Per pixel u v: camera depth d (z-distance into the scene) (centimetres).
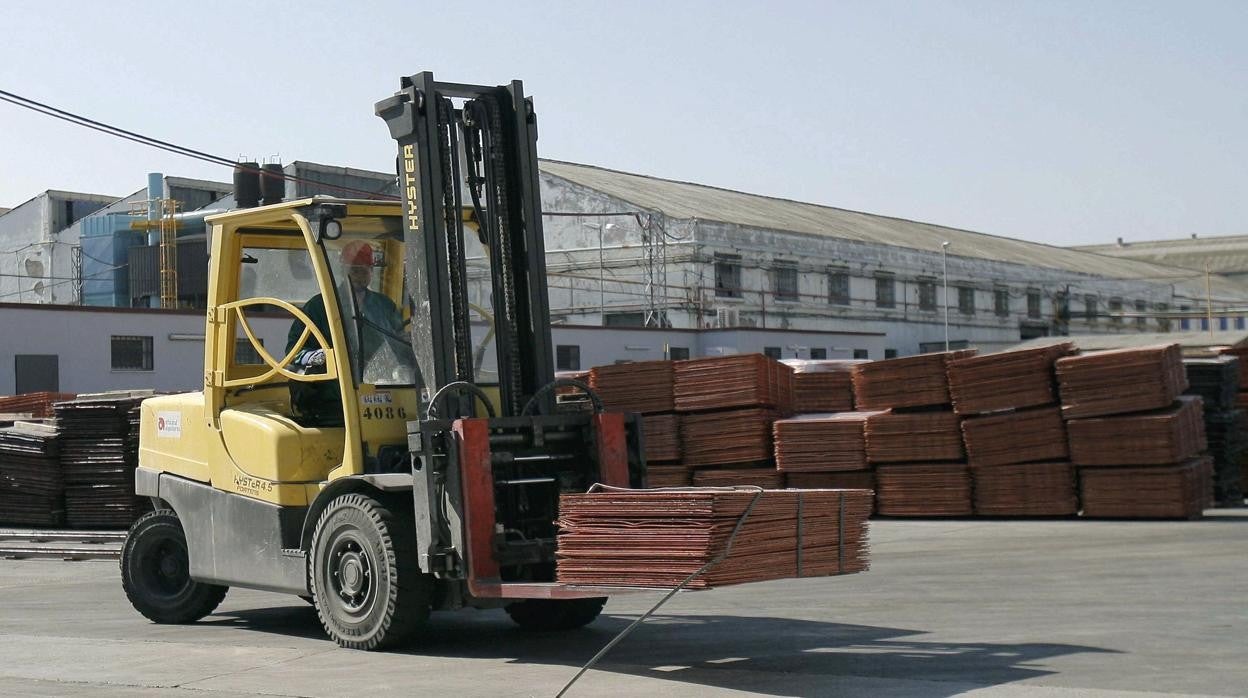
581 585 720
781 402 2164
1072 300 7738
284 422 902
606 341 4434
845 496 776
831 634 877
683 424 2130
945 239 7538
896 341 6362
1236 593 1049
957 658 767
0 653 867
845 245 6081
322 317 902
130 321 3347
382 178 5534
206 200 5744
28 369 3164
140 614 1070
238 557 925
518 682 723
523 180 873
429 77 827
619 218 5541
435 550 785
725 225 5444
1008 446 1934
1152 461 1839
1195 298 9206
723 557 677
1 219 6038
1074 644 809
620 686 704
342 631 845
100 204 6125
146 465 1018
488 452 790
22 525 1969
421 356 825
